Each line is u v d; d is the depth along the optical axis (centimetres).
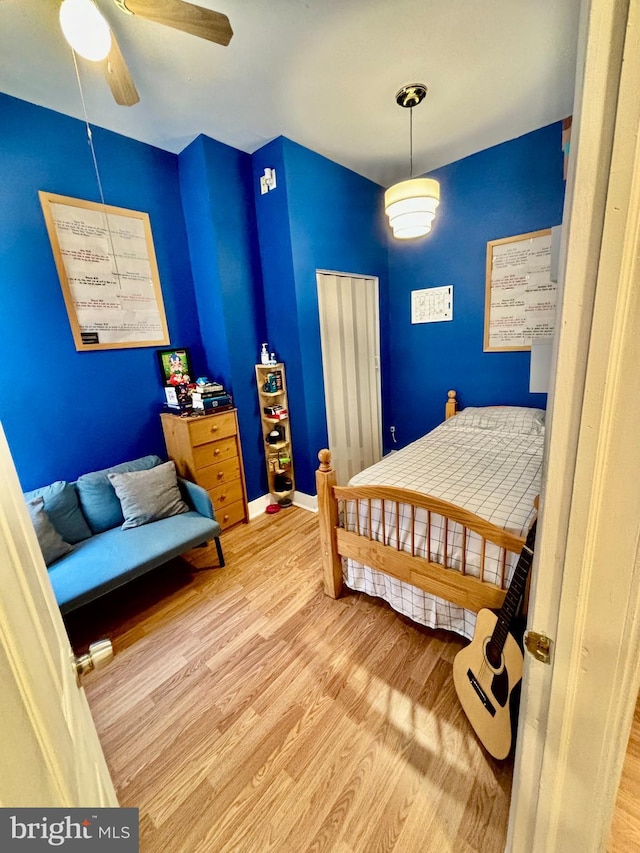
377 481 189
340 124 236
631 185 40
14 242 201
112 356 246
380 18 158
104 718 144
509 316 300
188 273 280
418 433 384
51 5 141
